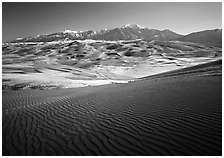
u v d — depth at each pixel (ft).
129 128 27.50
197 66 138.10
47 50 535.60
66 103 46.93
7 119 34.32
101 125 29.68
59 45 617.21
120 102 43.80
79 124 30.81
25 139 25.64
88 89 78.48
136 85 76.13
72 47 545.44
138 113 33.83
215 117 27.43
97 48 525.75
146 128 26.84
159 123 28.04
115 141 23.85
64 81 110.83
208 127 24.62
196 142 21.56
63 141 24.66
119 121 30.78
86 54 426.10
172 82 68.90
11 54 510.58
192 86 53.21
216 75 68.28
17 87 83.05
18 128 29.71
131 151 21.30
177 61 305.32
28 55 475.72
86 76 158.40
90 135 26.11
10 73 128.88
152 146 21.88
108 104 43.09
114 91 63.16
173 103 37.50
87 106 42.65
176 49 506.89
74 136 26.05
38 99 54.13
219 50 517.55
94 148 22.50
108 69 253.03
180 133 24.06
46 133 27.45
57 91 73.97
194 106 33.65
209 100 36.06
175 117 29.60
